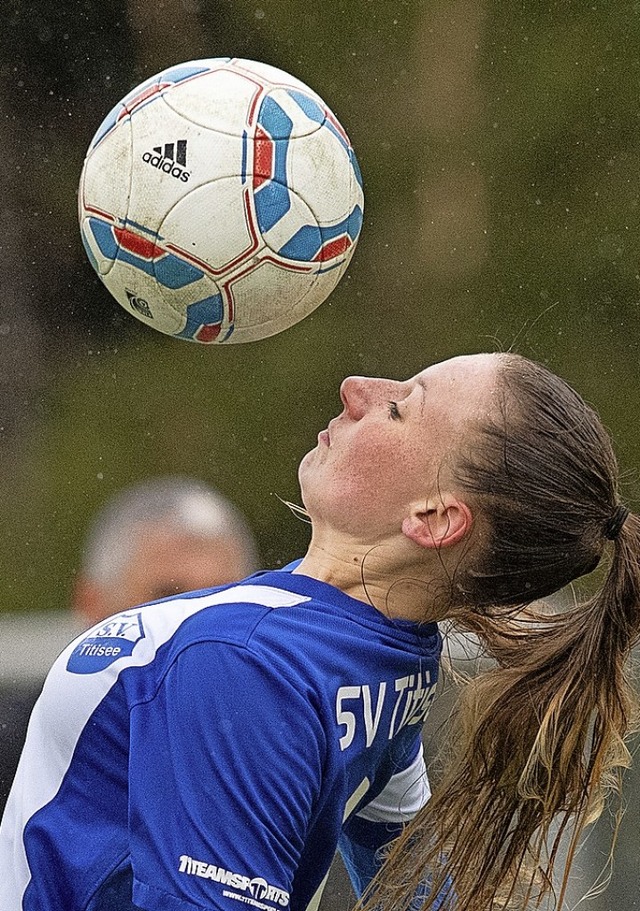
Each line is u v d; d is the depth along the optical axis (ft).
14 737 40.86
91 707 23.70
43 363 131.64
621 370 131.23
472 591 25.77
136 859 21.81
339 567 25.63
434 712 36.81
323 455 26.37
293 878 23.95
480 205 135.74
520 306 133.80
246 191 26.86
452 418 25.05
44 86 134.41
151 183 26.78
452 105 136.15
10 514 122.42
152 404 130.72
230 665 22.47
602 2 135.54
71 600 116.37
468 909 27.07
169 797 21.97
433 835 27.40
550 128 135.54
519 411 25.07
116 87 135.54
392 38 135.85
